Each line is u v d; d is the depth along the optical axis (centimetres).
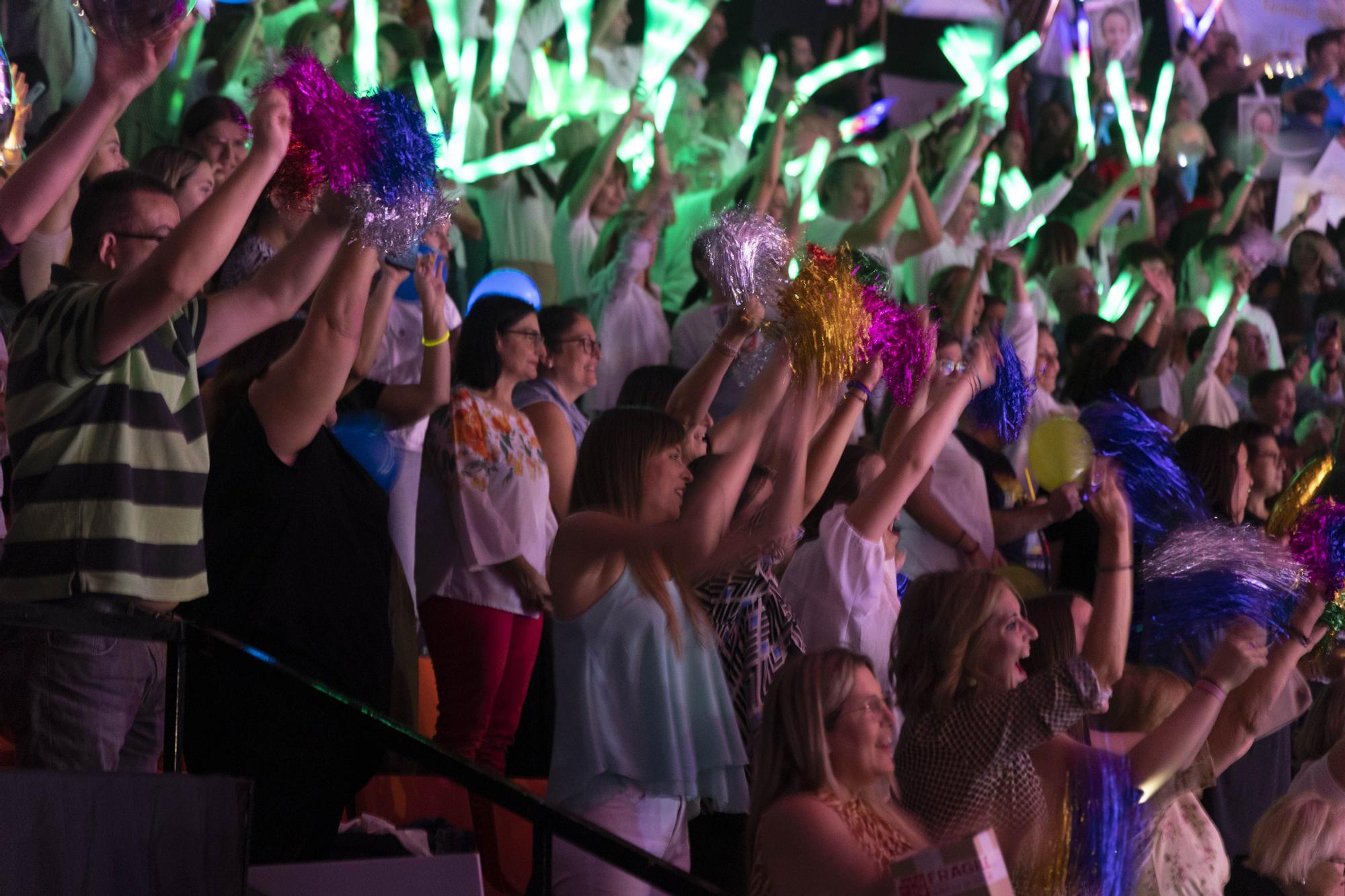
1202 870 414
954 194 1045
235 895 241
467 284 857
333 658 369
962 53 1087
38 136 578
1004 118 1109
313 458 377
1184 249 1192
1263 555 475
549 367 596
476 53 865
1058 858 339
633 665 356
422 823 469
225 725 361
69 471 305
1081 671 337
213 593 360
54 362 304
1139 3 1182
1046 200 1107
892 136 1052
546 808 264
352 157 320
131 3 292
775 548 361
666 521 362
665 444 364
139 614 273
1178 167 1195
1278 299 1198
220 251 297
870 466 496
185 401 320
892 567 472
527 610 500
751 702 397
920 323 448
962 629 349
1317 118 1243
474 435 498
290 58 320
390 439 514
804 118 1009
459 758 266
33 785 215
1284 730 577
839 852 293
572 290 860
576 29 910
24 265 450
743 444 355
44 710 291
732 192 930
